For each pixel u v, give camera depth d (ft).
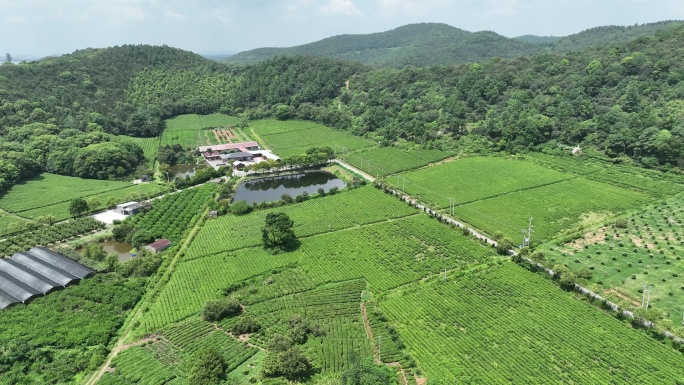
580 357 286.05
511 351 294.46
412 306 349.41
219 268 416.67
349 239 468.75
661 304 337.52
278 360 281.33
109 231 511.40
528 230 461.78
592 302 342.64
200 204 582.35
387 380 269.03
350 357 296.10
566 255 417.69
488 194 576.61
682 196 540.52
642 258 404.98
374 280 391.86
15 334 322.75
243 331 326.24
